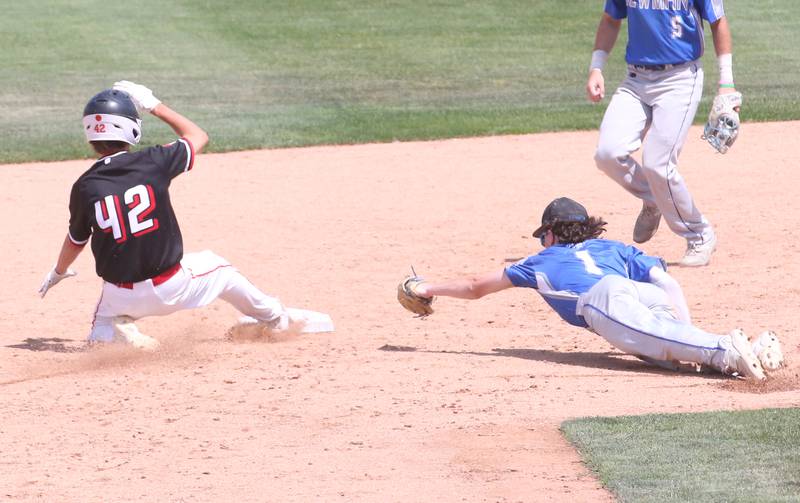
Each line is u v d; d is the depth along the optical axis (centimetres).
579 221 2266
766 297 2677
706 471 1566
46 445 1792
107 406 2003
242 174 4344
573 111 5409
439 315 2688
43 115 5484
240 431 1838
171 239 2327
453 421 1841
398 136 4981
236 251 3322
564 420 1809
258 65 6569
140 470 1666
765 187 3928
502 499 1512
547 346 2386
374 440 1767
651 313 2133
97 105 2333
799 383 2005
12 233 3572
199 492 1570
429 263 3150
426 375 2150
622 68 6462
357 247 3334
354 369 2212
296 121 5294
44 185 4216
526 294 2859
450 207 3791
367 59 6719
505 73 6362
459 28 7438
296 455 1712
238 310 2631
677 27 2903
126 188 2291
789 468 1568
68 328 2648
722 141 2962
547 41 7112
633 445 1677
